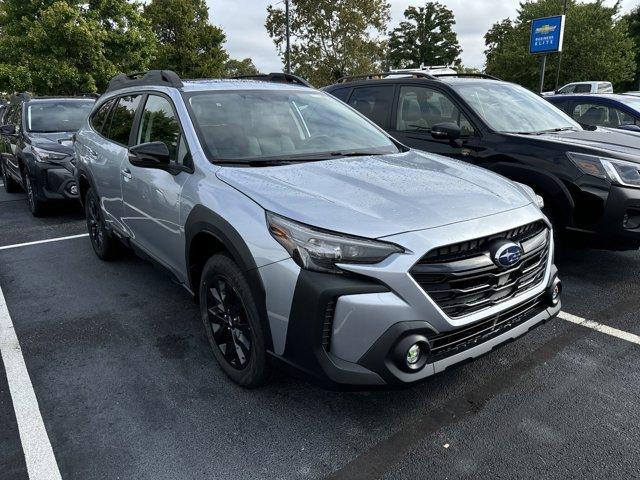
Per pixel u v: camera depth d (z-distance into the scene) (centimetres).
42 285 464
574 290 429
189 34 3494
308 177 283
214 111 345
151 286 456
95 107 516
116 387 300
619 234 402
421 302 223
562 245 440
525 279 267
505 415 269
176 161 329
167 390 296
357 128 387
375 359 222
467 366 317
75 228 666
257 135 337
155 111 375
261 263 244
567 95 790
